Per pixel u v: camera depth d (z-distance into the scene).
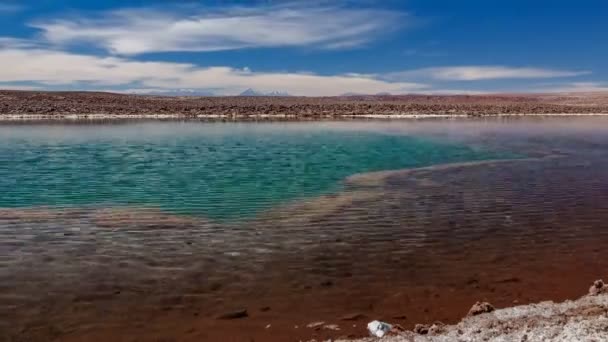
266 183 19.77
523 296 9.22
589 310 8.03
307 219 14.38
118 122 56.34
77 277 9.99
